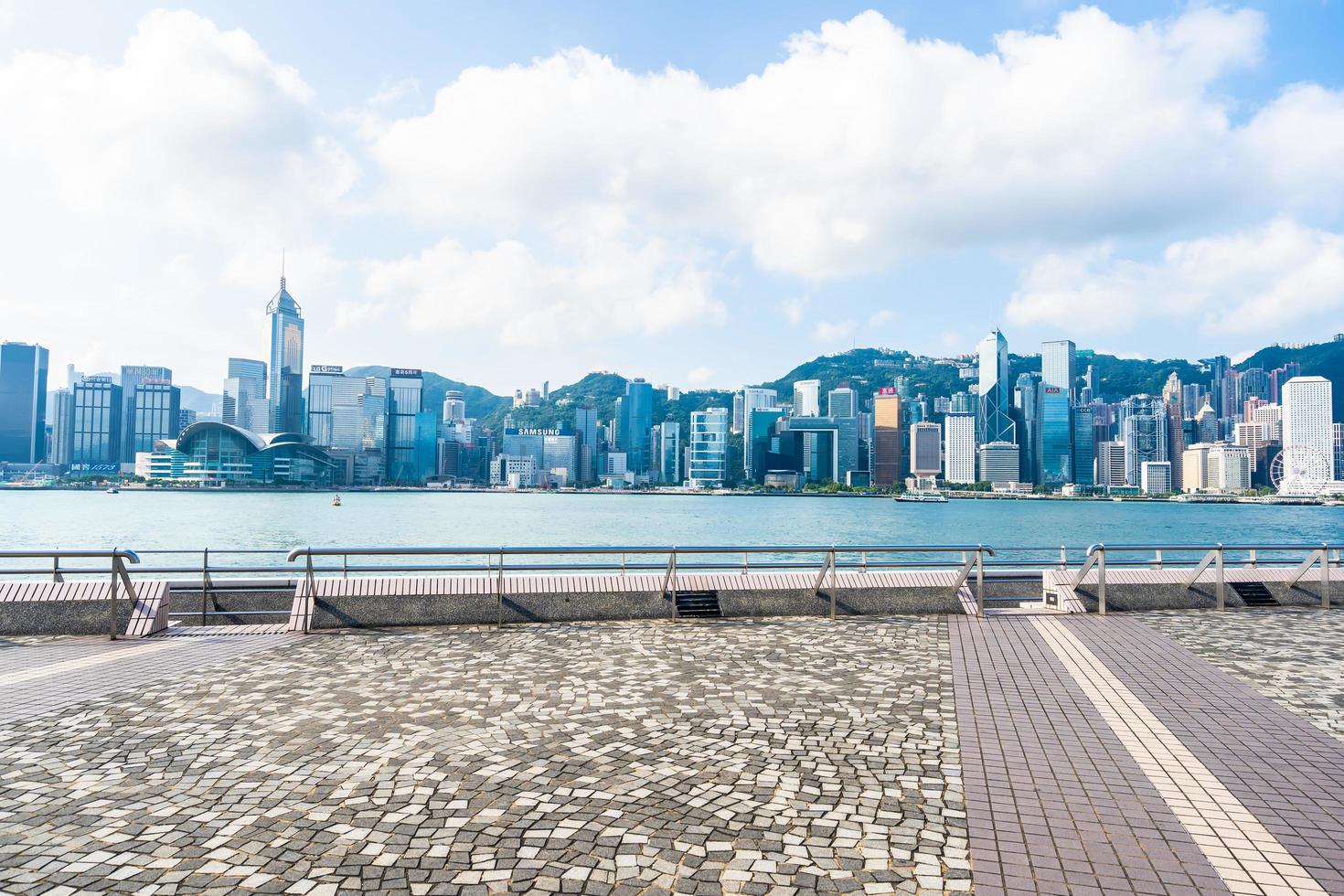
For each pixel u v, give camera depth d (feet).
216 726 25.38
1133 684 31.58
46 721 25.72
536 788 20.38
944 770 22.08
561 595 46.06
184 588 46.68
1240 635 42.01
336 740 24.09
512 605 45.32
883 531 416.05
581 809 19.08
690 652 37.37
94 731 24.81
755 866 16.35
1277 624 45.57
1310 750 23.95
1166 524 547.08
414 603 44.29
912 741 24.53
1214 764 22.68
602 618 46.14
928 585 49.93
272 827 17.95
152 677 31.76
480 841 17.30
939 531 421.18
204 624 46.11
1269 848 17.57
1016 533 415.64
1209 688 30.91
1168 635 41.91
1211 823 18.80
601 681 31.65
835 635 41.83
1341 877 16.29
